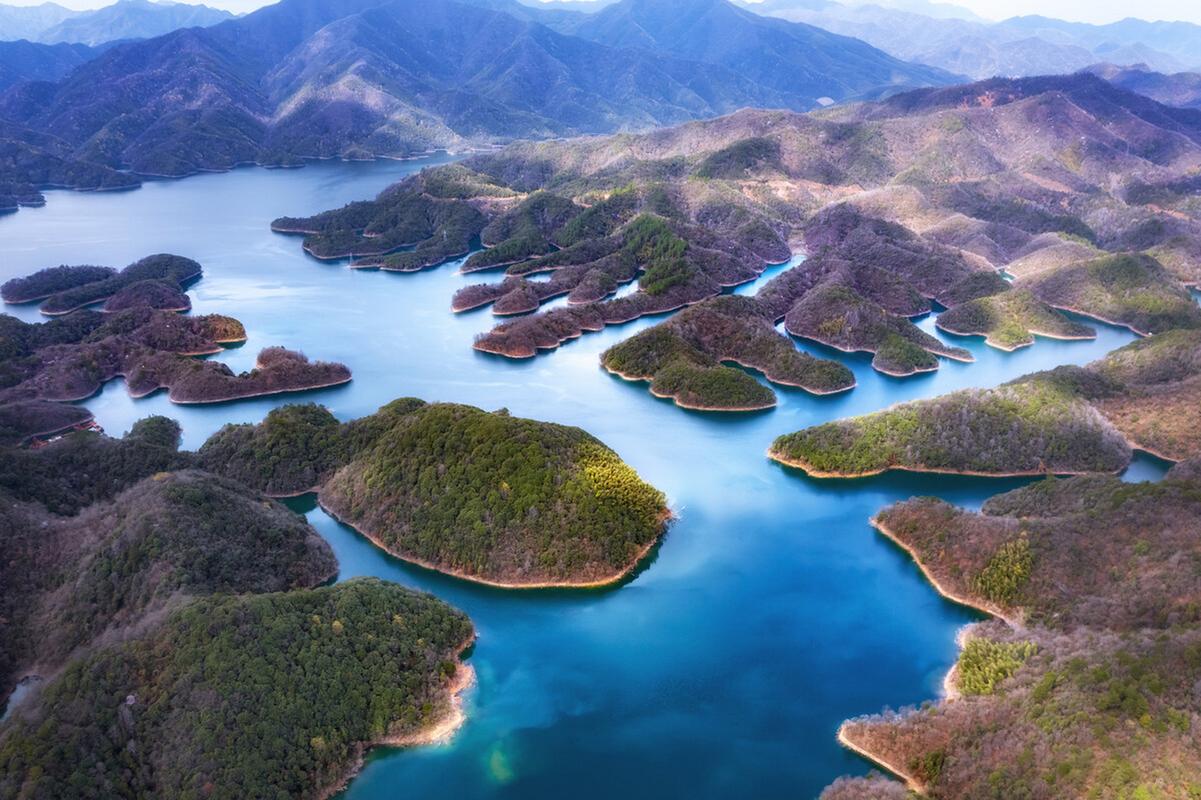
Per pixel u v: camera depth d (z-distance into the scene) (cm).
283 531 13800
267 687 10100
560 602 13650
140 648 10438
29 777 8800
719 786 10150
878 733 10469
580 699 11569
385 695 10775
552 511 14238
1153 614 10906
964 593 13538
